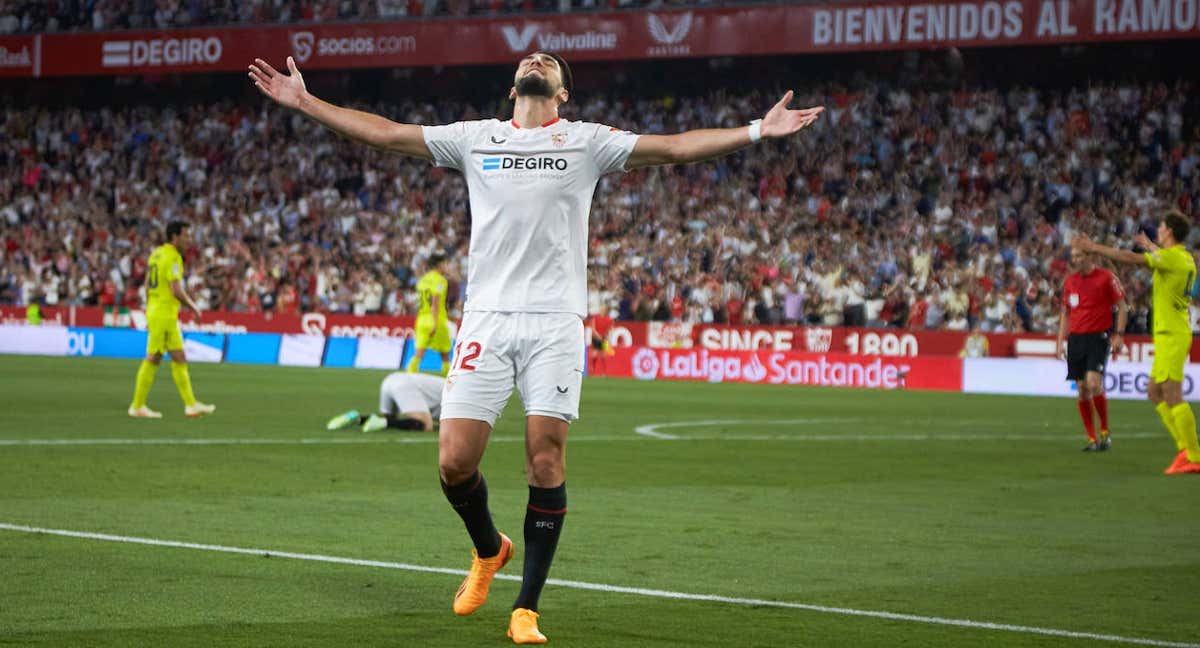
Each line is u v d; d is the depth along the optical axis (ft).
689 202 140.97
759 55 148.05
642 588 26.18
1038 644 21.97
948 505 39.96
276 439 55.57
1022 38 128.16
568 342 22.52
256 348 136.05
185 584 25.43
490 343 22.50
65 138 168.86
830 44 135.33
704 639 21.90
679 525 34.81
